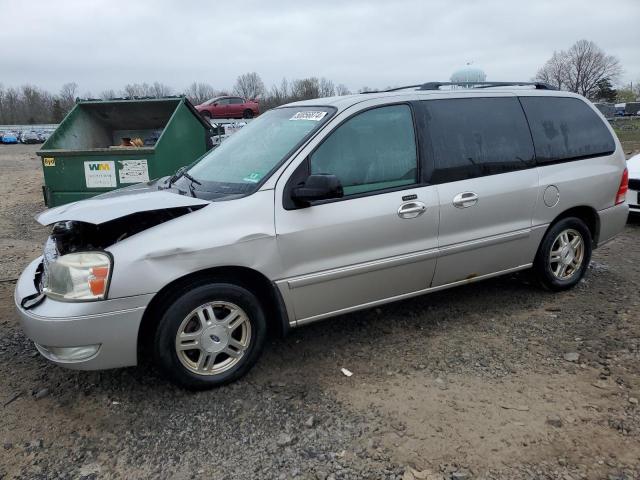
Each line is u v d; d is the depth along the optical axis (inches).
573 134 193.6
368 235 149.0
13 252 283.6
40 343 125.1
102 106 346.0
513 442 116.1
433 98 167.5
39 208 432.5
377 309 188.1
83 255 124.2
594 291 202.1
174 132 315.6
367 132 153.9
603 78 3415.4
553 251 193.2
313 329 173.6
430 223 158.7
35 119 3695.9
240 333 141.9
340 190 136.6
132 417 128.6
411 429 121.4
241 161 156.2
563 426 121.1
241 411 130.1
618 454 111.7
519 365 148.8
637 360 149.6
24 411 131.4
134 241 125.6
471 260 170.9
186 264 128.0
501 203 172.7
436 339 165.5
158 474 109.7
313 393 137.2
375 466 110.0
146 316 130.5
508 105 180.9
